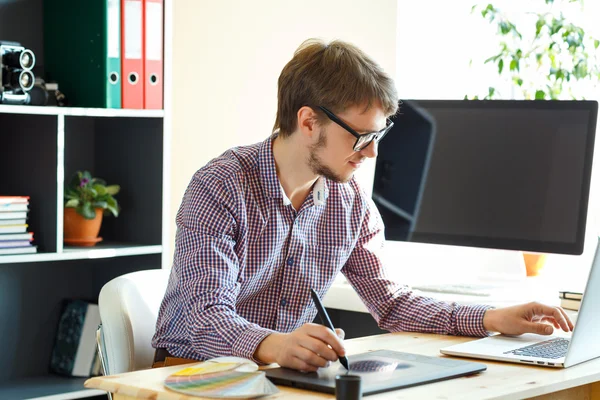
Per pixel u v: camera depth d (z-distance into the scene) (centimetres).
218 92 339
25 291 308
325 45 196
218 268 186
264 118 356
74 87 297
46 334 314
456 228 274
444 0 416
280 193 203
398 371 166
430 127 280
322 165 194
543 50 380
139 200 311
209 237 190
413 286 275
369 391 150
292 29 361
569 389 193
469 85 415
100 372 306
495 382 164
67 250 281
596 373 176
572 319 233
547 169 263
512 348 193
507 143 269
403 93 409
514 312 206
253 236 203
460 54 417
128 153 314
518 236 267
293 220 209
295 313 215
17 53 270
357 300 269
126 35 291
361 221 223
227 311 179
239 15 343
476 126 273
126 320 212
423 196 280
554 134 263
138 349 214
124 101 291
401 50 410
